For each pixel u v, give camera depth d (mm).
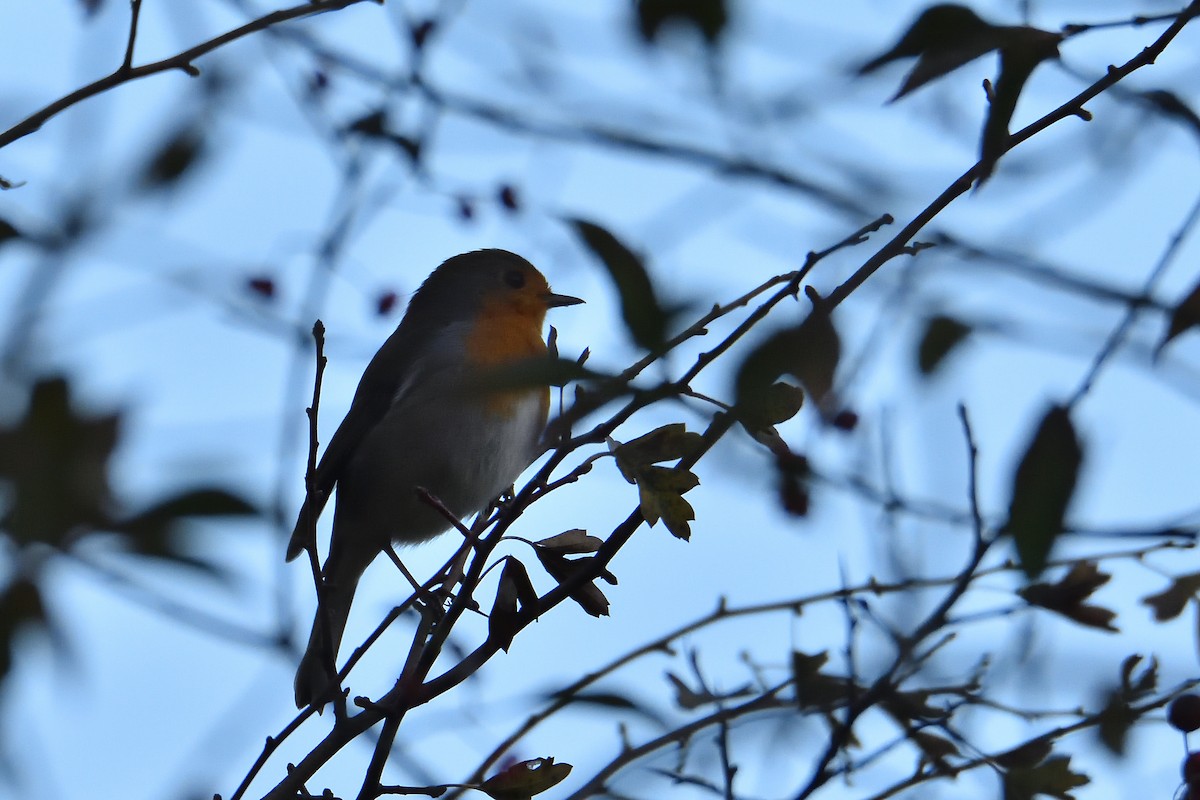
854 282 5039
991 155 4645
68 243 5121
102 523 2770
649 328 3270
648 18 3982
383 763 5754
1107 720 6617
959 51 4180
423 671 5781
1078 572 6824
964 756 6793
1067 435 3404
